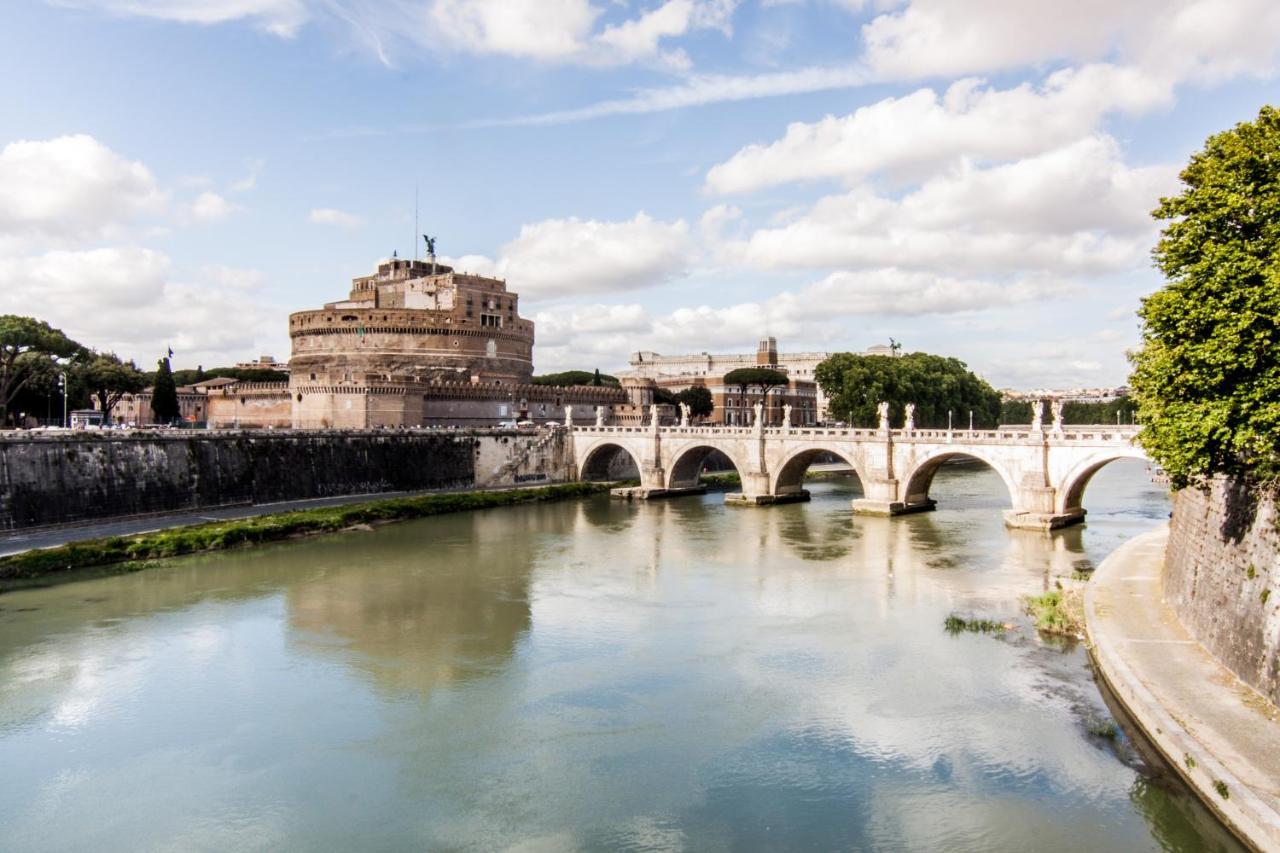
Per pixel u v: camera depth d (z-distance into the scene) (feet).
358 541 269.64
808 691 136.15
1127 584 169.27
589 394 549.54
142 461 278.67
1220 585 125.18
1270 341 107.14
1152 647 127.95
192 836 97.86
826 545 256.52
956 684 136.36
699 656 153.48
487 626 172.65
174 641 162.91
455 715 129.18
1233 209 115.03
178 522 276.00
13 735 122.62
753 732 121.90
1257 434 108.58
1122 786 102.63
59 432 268.41
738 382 640.17
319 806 103.91
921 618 173.68
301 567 227.40
